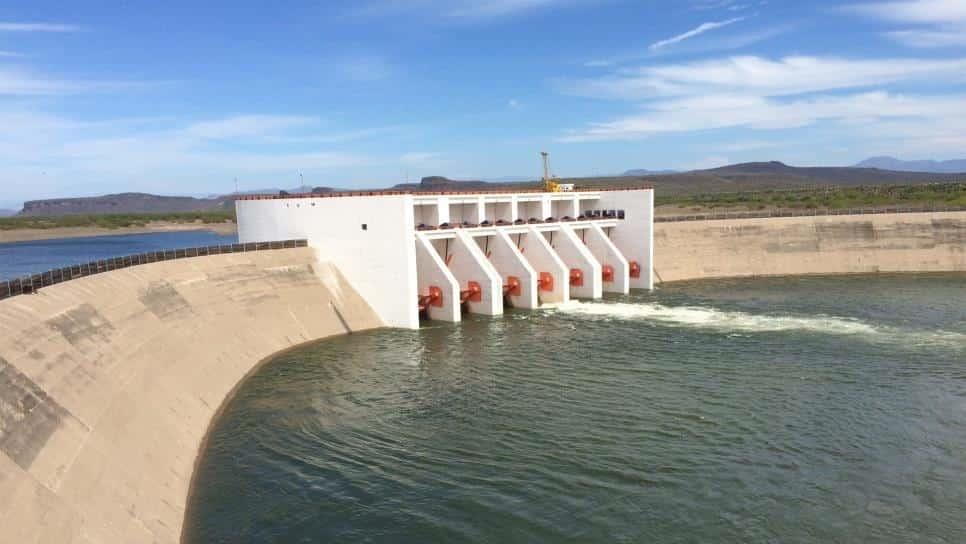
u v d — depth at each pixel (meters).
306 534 21.30
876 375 36.78
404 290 50.22
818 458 26.39
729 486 24.19
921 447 27.28
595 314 55.81
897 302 59.00
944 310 54.81
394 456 27.17
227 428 30.14
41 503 16.94
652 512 22.45
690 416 31.09
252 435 29.33
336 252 53.25
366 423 30.80
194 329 37.22
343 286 52.31
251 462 26.55
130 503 20.08
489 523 21.92
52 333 24.66
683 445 27.83
